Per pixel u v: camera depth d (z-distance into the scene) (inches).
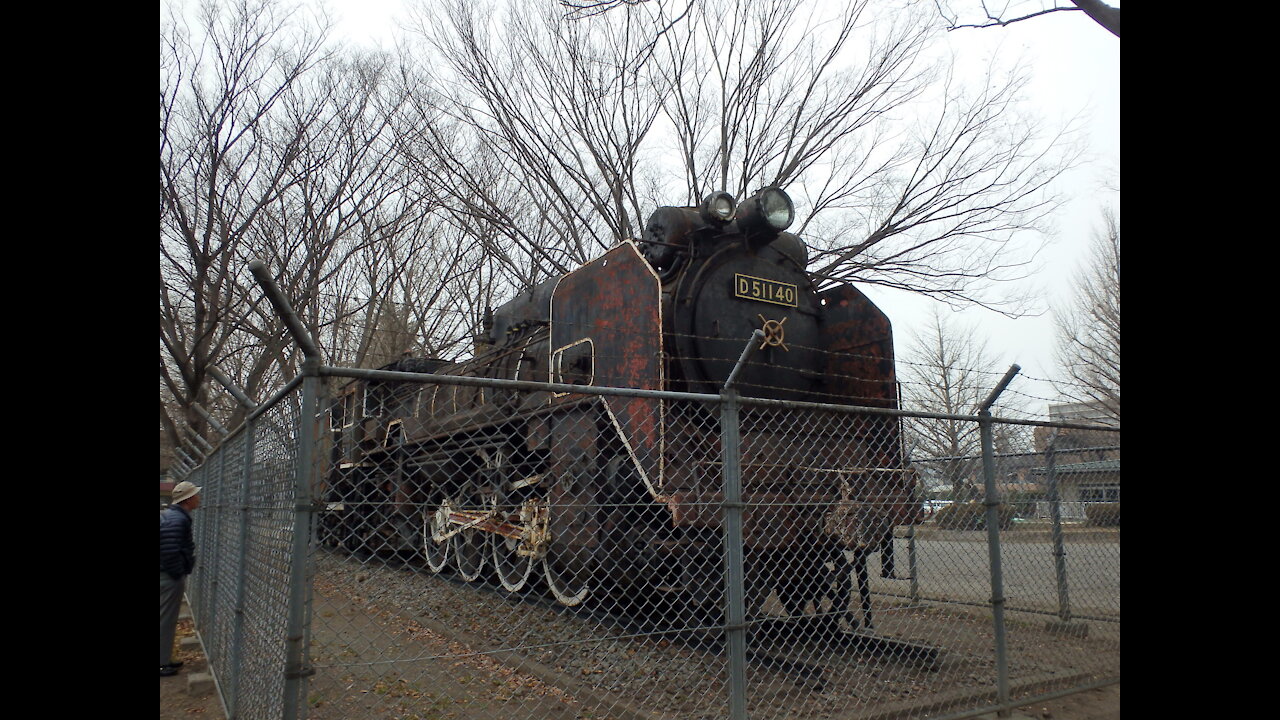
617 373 258.2
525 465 315.9
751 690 198.4
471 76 724.0
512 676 210.8
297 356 684.1
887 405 282.0
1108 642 260.2
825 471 239.9
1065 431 291.4
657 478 233.1
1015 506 272.2
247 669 165.2
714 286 277.9
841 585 242.8
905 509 254.5
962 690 199.0
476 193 740.0
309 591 118.0
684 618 263.4
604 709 185.6
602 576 260.5
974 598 323.3
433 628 264.1
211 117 517.7
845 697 196.2
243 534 176.6
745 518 227.6
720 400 155.1
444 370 475.5
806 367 299.6
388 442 448.5
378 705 187.5
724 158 716.0
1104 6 212.7
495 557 317.1
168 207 503.2
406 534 411.8
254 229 596.1
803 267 322.0
